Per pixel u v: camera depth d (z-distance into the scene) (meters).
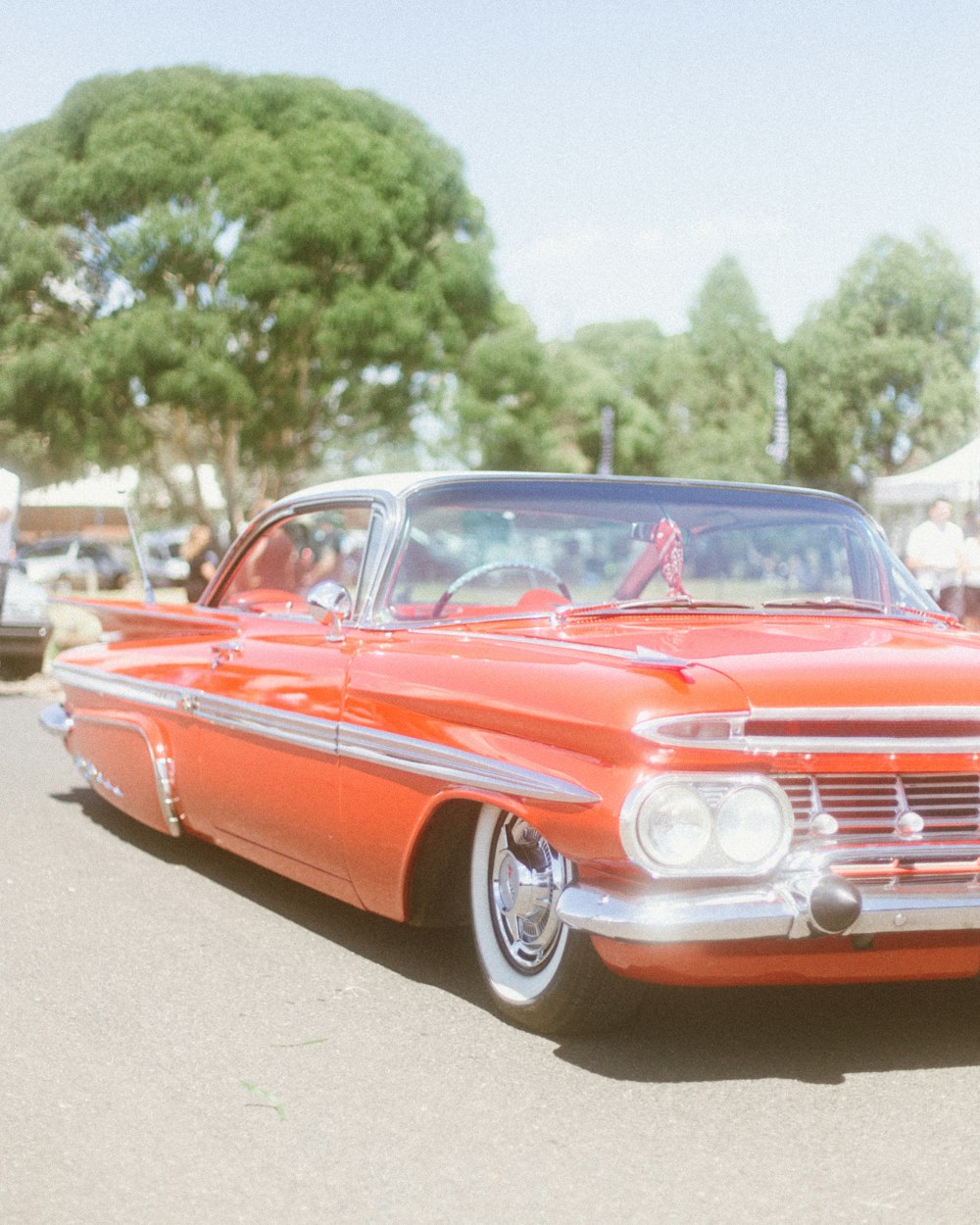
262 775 4.80
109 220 39.09
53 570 39.66
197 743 5.32
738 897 3.24
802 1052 3.69
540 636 4.03
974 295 68.44
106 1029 3.87
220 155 38.06
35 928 4.91
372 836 4.16
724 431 71.88
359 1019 3.94
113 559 40.41
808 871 3.29
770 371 73.25
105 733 6.18
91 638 16.39
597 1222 2.73
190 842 6.35
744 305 73.75
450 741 3.81
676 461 71.56
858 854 3.33
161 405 39.41
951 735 3.42
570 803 3.37
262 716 4.73
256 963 4.49
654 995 4.15
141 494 47.88
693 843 3.23
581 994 3.61
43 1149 3.08
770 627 4.07
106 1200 2.83
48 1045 3.74
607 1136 3.14
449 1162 3.01
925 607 4.63
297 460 42.06
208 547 12.38
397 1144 3.10
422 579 4.49
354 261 38.72
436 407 41.69
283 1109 3.30
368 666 4.26
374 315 38.22
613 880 3.31
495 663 3.80
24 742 9.73
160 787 5.61
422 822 3.93
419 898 4.14
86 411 39.12
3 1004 4.09
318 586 4.49
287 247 37.75
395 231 38.72
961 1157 3.02
